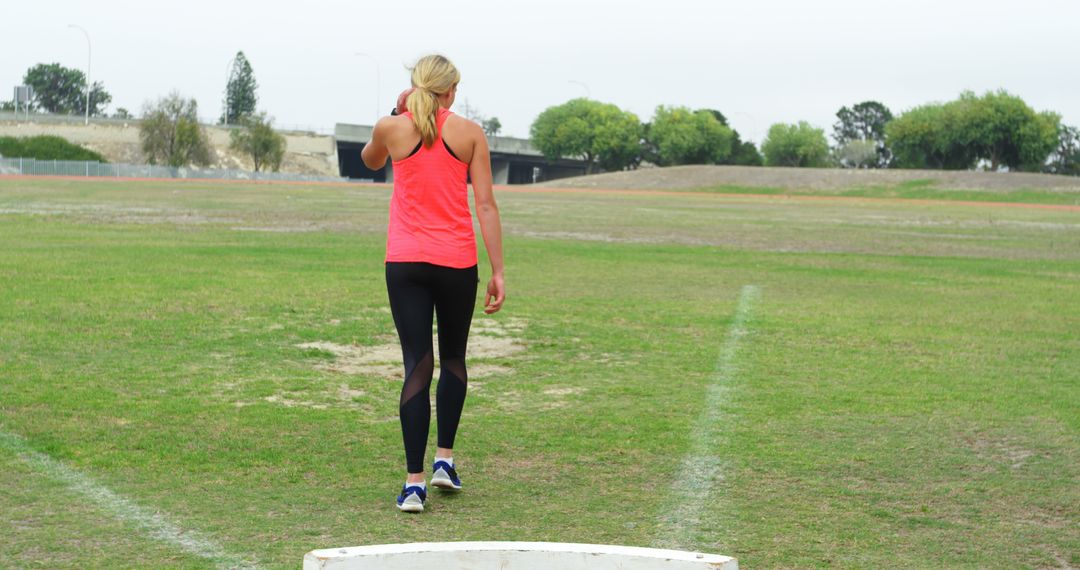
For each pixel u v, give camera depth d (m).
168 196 44.94
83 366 8.10
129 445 5.81
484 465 5.65
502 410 7.13
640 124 145.12
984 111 114.50
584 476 5.47
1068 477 5.64
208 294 12.60
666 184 99.94
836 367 9.06
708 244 25.91
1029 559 4.31
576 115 142.38
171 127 98.06
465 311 4.95
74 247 18.56
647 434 6.46
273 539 4.27
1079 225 42.22
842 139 194.25
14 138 99.12
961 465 5.86
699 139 139.12
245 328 10.23
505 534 4.43
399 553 2.53
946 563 4.23
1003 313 13.23
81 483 5.04
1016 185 89.00
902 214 50.81
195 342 9.38
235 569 3.88
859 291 15.57
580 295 14.13
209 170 97.12
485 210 4.93
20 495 4.80
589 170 146.88
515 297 13.68
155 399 7.04
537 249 22.20
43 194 42.94
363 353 9.30
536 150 150.25
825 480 5.49
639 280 16.38
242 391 7.42
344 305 12.12
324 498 4.91
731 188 95.50
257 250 19.33
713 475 5.54
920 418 7.09
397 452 5.86
